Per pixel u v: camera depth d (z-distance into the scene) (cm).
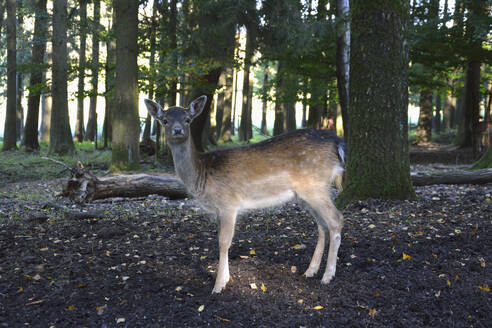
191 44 1318
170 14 1479
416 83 1575
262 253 472
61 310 345
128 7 1170
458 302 339
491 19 1114
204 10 1223
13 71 2009
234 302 354
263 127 3534
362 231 524
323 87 1750
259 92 1973
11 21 1998
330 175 394
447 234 492
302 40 1208
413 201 648
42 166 1475
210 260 454
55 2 1728
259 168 381
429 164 1418
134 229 580
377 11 616
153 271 426
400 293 357
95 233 557
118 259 457
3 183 1162
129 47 1177
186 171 381
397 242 476
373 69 631
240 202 388
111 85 1653
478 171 837
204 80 1509
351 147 671
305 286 383
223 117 2755
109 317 333
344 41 1206
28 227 589
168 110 385
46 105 2756
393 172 646
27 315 336
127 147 1198
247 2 1202
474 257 423
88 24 1784
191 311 341
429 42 1260
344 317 324
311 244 496
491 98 1409
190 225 598
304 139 391
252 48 1377
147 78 1434
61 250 487
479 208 599
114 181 766
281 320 324
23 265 438
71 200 745
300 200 406
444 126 3052
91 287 386
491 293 350
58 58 1745
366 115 645
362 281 384
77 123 2869
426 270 398
